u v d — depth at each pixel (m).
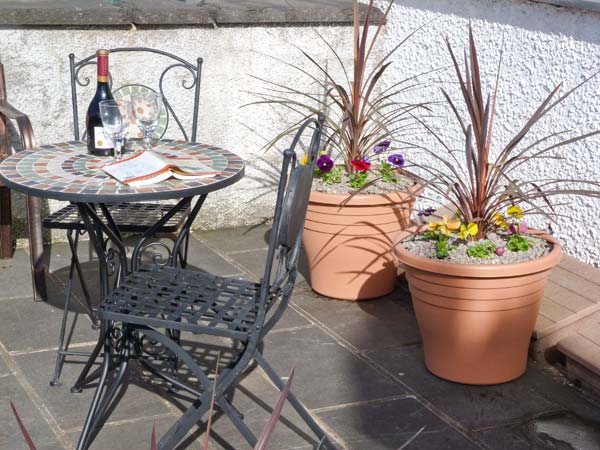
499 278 3.07
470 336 3.22
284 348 3.64
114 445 2.90
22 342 3.65
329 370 3.46
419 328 3.72
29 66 4.54
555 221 3.76
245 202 5.18
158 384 3.31
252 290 2.83
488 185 3.32
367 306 4.08
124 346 3.01
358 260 4.04
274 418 1.72
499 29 4.32
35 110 4.61
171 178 2.92
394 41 5.13
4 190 4.45
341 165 4.31
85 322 3.85
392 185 4.08
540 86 4.11
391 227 4.01
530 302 3.20
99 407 2.94
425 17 4.84
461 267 3.07
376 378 3.39
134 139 3.51
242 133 5.05
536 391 3.29
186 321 2.59
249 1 5.15
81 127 4.72
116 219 3.52
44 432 2.97
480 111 3.19
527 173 4.20
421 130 4.96
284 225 2.46
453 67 4.66
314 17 4.96
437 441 2.96
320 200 3.91
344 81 5.19
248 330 2.55
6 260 4.58
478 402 3.21
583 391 3.30
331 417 3.10
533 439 2.98
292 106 5.10
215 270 4.53
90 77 4.66
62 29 4.54
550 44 4.03
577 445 2.94
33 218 3.96
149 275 2.93
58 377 3.33
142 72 4.76
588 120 3.86
